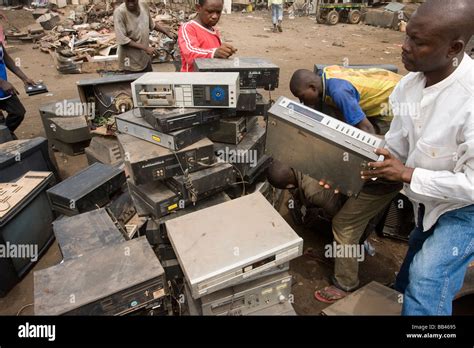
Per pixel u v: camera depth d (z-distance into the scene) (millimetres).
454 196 1416
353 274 2248
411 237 1970
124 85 3547
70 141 3824
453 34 1271
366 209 2057
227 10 14922
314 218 2742
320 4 12477
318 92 2365
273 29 11328
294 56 8219
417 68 1409
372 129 2232
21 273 2484
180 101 2016
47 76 6926
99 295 1464
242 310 1722
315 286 2400
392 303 1933
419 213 1828
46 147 3078
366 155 1678
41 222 2680
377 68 2961
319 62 7688
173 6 13406
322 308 2223
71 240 1921
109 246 1745
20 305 2301
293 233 1682
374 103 2490
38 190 2609
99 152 3428
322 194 2182
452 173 1431
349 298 1970
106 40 7902
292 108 1900
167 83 1969
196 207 2215
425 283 1533
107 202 2637
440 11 1246
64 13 12445
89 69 7172
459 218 1532
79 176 2668
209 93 1980
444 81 1416
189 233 1693
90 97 3557
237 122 2369
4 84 3580
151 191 2145
